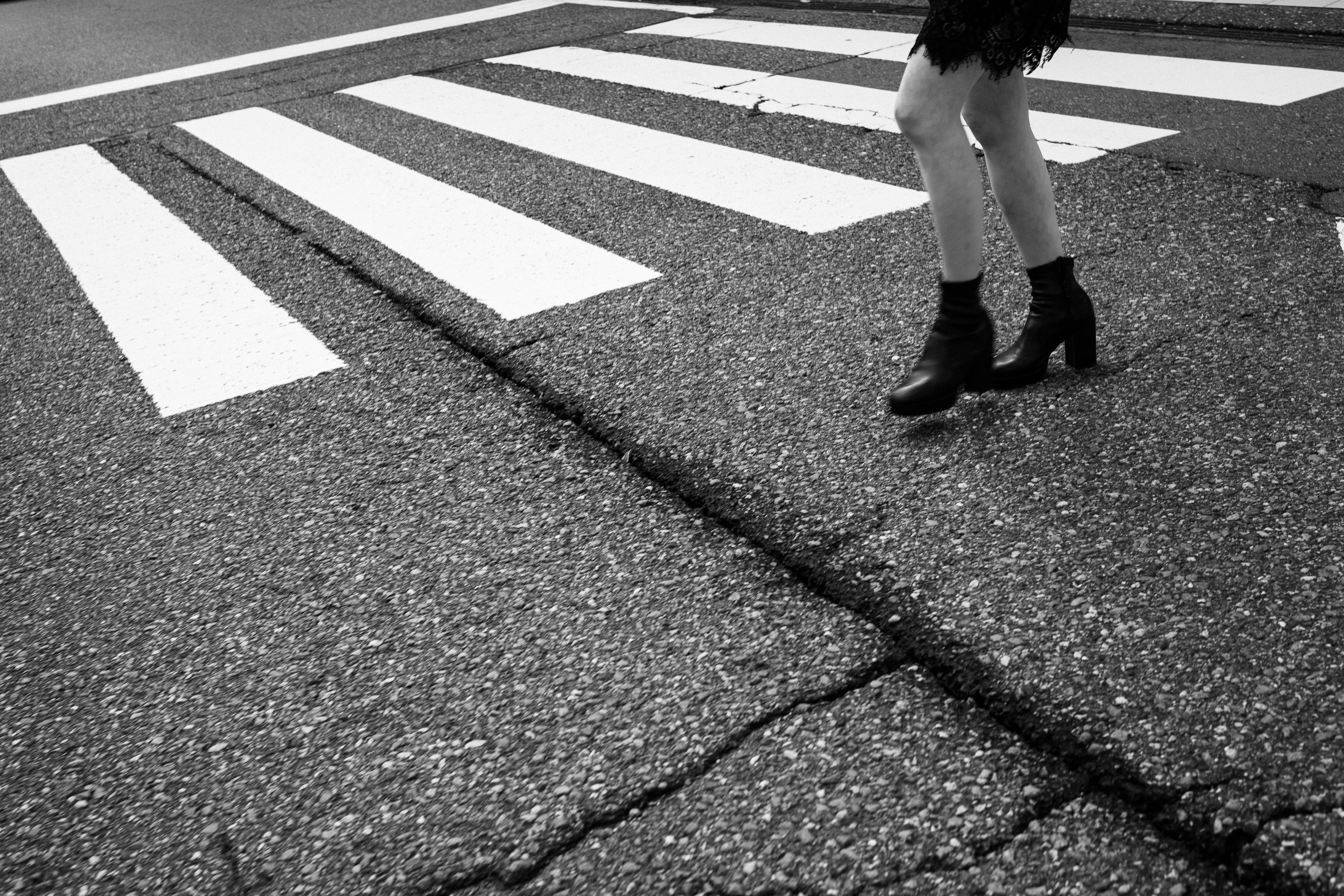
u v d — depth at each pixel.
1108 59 6.28
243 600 2.68
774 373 3.41
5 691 2.48
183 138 6.98
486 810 2.02
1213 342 3.24
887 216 4.50
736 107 6.23
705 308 3.90
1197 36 6.54
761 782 1.99
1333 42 6.10
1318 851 1.74
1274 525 2.45
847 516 2.68
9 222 5.70
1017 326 3.51
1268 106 5.21
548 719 2.20
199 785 2.16
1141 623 2.22
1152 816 1.84
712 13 8.91
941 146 2.79
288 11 11.62
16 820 2.14
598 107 6.57
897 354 3.43
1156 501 2.58
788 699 2.17
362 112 7.11
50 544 3.02
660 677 2.26
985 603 2.33
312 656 2.46
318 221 5.20
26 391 3.91
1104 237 4.06
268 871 1.96
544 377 3.57
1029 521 2.57
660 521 2.77
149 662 2.52
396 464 3.18
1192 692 2.04
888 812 1.90
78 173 6.45
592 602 2.51
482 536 2.80
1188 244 3.92
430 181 5.58
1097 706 2.05
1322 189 4.25
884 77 6.52
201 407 3.63
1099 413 2.96
